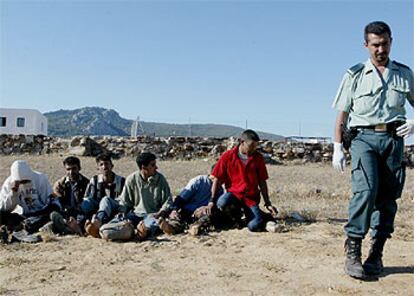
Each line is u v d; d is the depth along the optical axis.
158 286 4.07
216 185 6.47
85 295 3.86
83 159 20.97
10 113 48.72
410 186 13.44
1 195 6.11
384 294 3.88
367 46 4.14
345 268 4.26
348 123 4.27
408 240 5.69
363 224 4.09
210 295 3.87
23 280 4.21
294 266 4.61
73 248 5.29
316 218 7.05
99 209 6.16
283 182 14.35
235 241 5.61
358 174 4.05
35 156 21.73
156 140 23.42
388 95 4.05
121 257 4.93
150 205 6.38
